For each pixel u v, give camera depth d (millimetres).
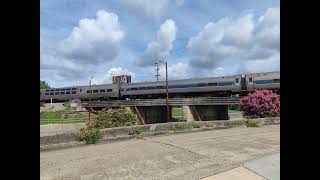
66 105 74312
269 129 18078
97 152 9539
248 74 54438
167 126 15766
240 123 20438
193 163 8289
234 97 53062
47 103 81750
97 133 12031
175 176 6969
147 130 14602
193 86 61219
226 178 6871
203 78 60312
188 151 9875
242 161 8703
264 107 28406
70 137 11250
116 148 10391
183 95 65562
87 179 6535
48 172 6973
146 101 59344
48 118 64438
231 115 60281
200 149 10297
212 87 58844
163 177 6855
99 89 75062
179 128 16328
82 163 7930
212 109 58938
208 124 18391
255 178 6961
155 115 64125
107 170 7293
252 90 53750
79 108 69562
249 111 29031
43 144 10289
